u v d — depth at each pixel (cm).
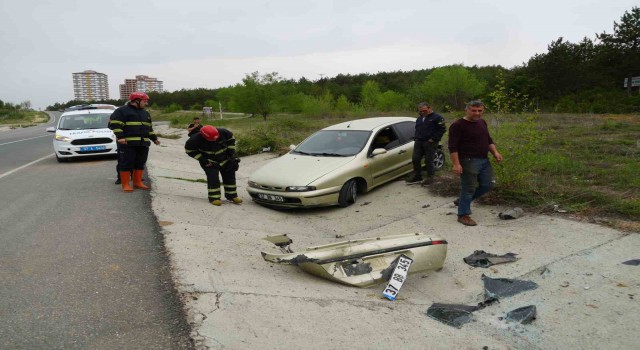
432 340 332
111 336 308
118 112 745
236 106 4212
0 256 463
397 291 409
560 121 1809
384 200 761
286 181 723
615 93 3145
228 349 294
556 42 3853
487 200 664
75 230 549
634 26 3753
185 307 346
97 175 966
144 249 479
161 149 1644
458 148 577
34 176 990
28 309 347
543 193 651
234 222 637
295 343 309
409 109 3922
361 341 321
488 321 364
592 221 538
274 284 412
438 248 465
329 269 433
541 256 471
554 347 326
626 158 880
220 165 723
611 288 393
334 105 4116
